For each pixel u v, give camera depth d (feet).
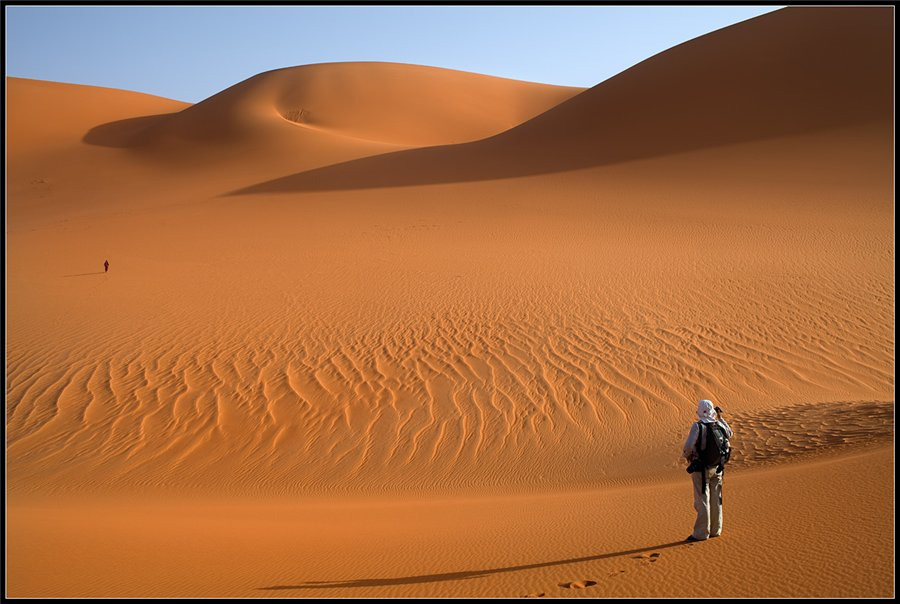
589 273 77.05
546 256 86.63
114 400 51.93
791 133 144.36
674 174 133.28
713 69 176.04
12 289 77.71
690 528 22.71
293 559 21.42
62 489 41.06
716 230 97.25
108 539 22.80
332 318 65.77
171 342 60.95
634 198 120.47
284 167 203.92
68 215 167.32
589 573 18.49
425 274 79.71
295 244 102.01
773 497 23.76
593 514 26.91
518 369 54.39
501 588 17.74
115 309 69.72
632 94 181.57
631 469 39.68
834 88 155.12
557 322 62.90
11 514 27.55
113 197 194.08
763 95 160.66
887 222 94.73
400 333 61.72
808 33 174.50
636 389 50.85
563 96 391.65
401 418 48.83
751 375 52.39
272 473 43.47
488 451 44.62
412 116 316.81
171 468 44.32
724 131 152.25
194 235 112.88
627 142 159.53
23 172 234.58
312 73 334.03
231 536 24.48
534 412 48.57
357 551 22.48
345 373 54.80
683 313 64.23
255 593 17.54
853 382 50.93
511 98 372.17
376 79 338.54
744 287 70.44
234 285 77.97
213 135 255.50
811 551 17.75
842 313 63.21
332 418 49.19
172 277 82.64
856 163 125.70
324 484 41.68
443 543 23.44
